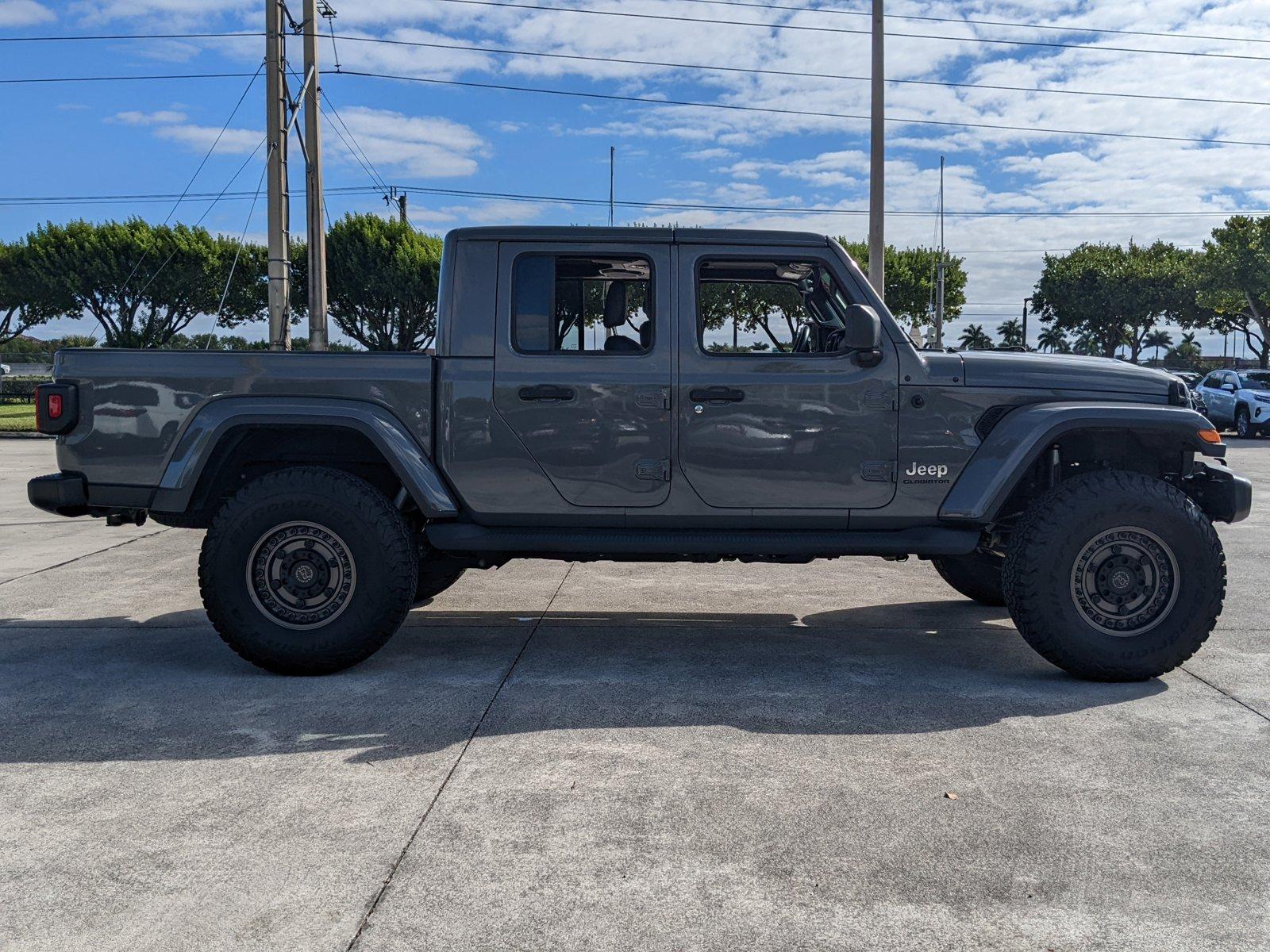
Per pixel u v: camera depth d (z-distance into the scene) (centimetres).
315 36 1658
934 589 705
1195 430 465
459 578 669
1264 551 833
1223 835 306
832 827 310
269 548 468
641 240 484
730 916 258
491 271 484
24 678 475
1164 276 5584
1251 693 452
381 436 468
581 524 488
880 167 1748
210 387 478
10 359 4716
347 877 278
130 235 3706
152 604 646
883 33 1750
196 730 402
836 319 500
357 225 3350
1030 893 270
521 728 403
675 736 394
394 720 414
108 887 273
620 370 479
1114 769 359
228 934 249
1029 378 484
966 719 415
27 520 1043
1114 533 458
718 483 480
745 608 639
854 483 480
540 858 290
